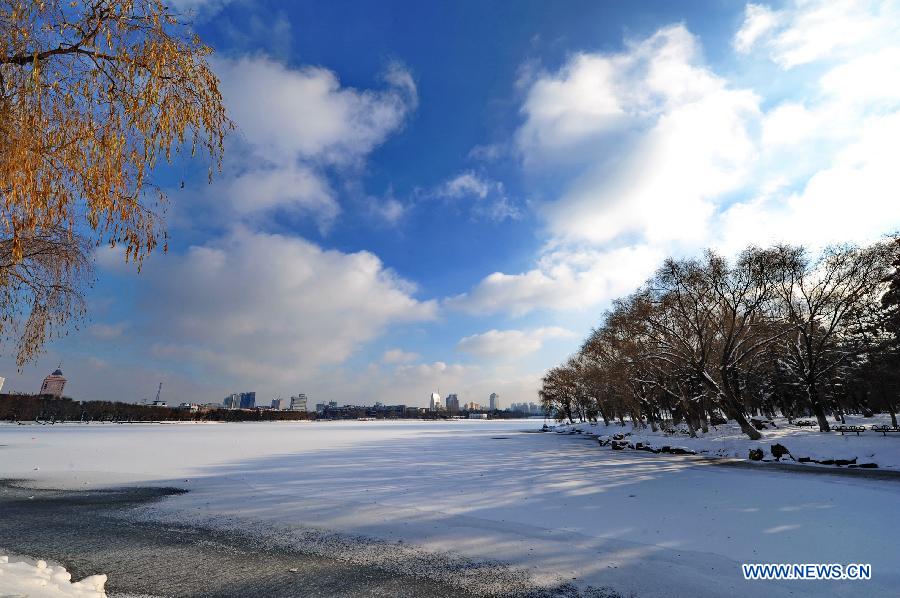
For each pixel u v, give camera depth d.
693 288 38.53
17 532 13.32
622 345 49.38
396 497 18.33
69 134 6.61
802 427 45.00
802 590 8.31
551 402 121.06
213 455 37.19
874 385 46.75
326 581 9.43
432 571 9.98
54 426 112.31
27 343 8.95
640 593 8.55
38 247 8.77
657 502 15.90
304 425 160.75
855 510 13.73
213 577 9.65
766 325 40.78
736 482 19.58
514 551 11.23
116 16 6.49
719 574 9.25
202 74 7.41
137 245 7.14
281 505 16.98
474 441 58.88
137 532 13.31
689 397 46.00
